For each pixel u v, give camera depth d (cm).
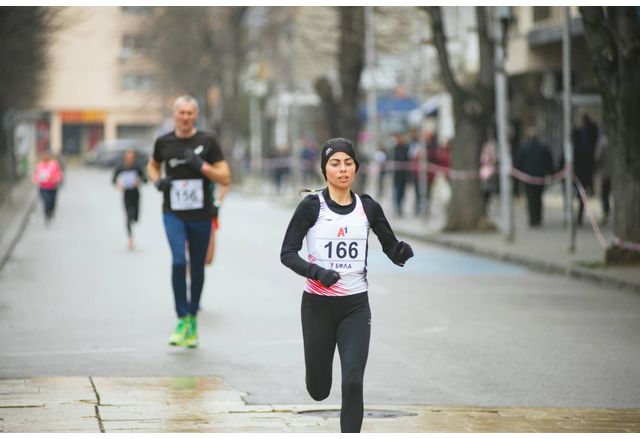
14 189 10944
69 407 1759
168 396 1869
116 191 10944
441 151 6988
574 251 4366
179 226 2388
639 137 3844
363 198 1499
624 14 3772
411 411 1788
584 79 7188
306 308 1480
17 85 11506
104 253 4559
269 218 6956
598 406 1872
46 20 9331
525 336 2584
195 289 2405
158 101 17212
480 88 5422
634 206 3856
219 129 12975
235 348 2391
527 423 1700
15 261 4247
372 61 7425
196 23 13525
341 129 7969
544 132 7838
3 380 1997
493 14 5494
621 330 2681
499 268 4106
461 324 2756
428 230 5694
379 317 2869
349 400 1404
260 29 12794
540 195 5759
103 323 2728
